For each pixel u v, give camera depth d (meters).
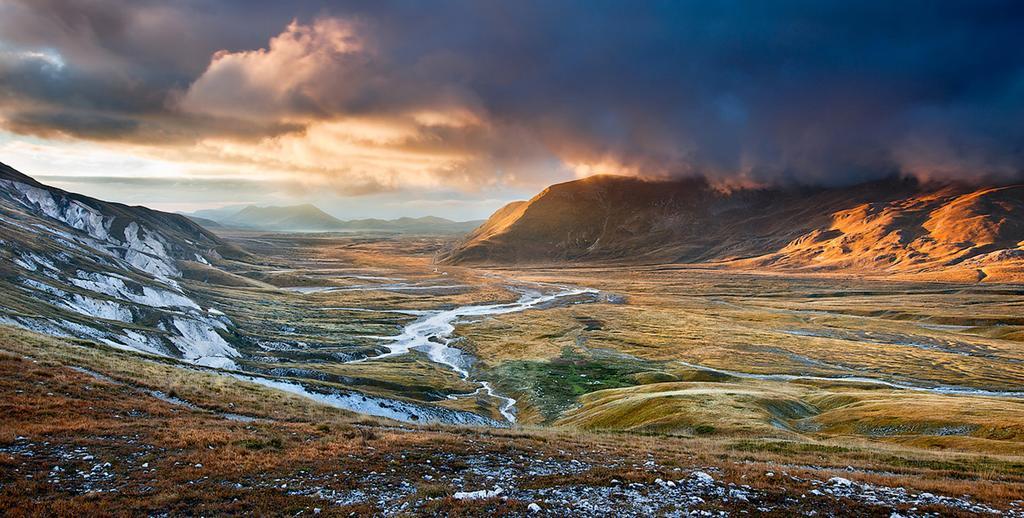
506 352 157.50
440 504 21.94
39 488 20.52
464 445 33.06
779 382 116.50
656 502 23.58
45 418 29.05
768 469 30.91
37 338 52.03
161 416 33.75
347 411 48.66
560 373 127.62
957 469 36.38
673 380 117.62
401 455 29.39
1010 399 78.56
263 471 25.11
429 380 115.12
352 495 22.75
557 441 39.59
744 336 182.25
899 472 34.97
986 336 183.62
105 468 23.48
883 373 132.75
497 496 23.39
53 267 131.88
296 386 67.62
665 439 47.88
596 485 25.97
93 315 109.31
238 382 53.00
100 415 31.33
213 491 22.02
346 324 197.50
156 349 102.44
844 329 197.38
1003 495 26.73
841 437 57.66
